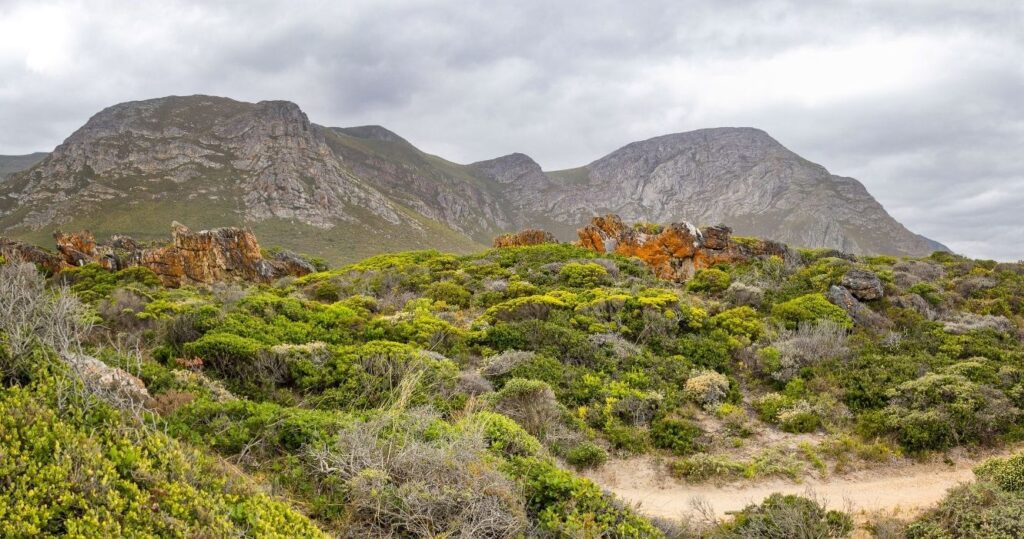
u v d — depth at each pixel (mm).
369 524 6609
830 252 32875
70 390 6547
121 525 4820
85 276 30391
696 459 11469
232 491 6047
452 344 16969
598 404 13578
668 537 8109
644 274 28703
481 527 6602
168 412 8141
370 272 33125
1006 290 24781
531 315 20109
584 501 7723
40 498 4734
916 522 9023
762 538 8133
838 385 15188
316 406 11250
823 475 11188
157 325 15984
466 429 9164
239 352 12445
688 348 17797
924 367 15703
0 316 7617
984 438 12539
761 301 23094
